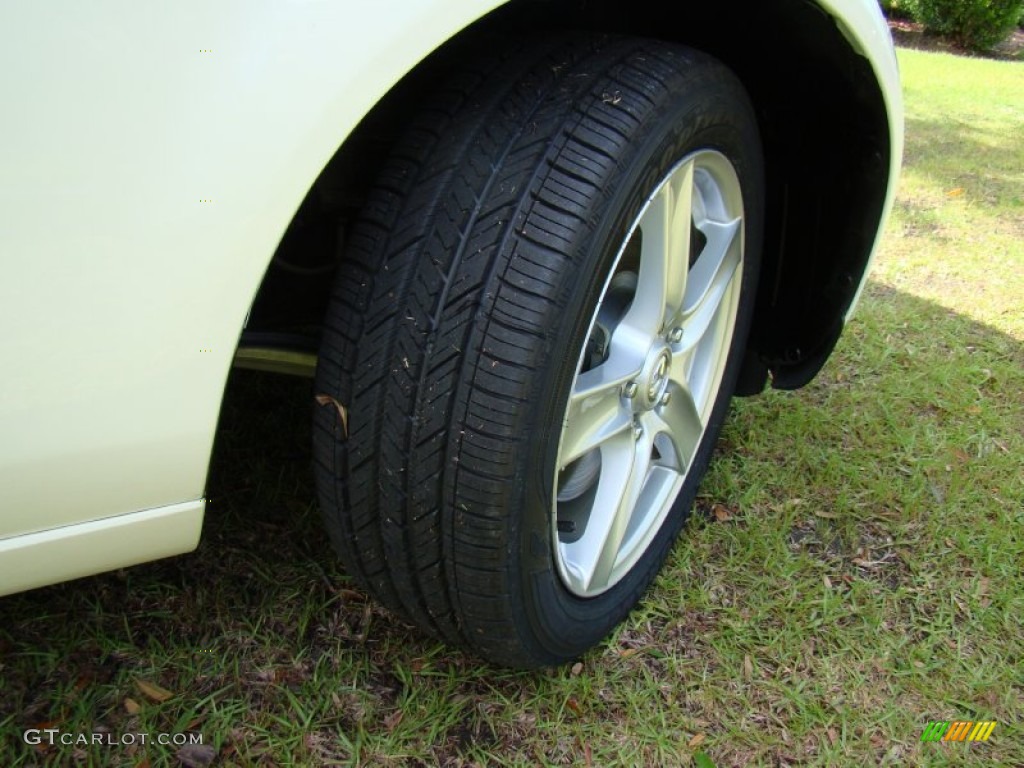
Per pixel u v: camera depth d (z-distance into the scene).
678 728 1.64
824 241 2.04
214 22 0.96
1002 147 5.68
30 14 0.89
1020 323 3.20
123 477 1.13
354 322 1.30
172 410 1.11
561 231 1.25
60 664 1.60
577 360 1.35
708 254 1.80
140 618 1.71
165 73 0.95
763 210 1.92
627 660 1.76
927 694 1.74
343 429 1.34
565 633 1.59
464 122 1.29
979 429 2.56
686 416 1.89
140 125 0.96
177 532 1.23
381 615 1.78
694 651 1.79
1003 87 7.89
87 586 1.75
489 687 1.67
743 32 1.69
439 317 1.25
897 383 2.74
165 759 1.48
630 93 1.33
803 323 2.15
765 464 2.33
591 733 1.61
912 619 1.91
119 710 1.55
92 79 0.93
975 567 2.05
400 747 1.54
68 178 0.95
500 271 1.24
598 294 1.35
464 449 1.28
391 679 1.66
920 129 6.05
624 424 1.66
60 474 1.08
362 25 1.03
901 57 9.26
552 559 1.49
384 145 1.61
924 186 4.71
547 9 1.56
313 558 1.87
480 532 1.32
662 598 1.90
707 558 2.02
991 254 3.83
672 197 1.52
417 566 1.40
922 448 2.45
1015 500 2.28
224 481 2.02
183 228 1.01
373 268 1.29
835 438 2.47
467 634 1.49
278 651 1.68
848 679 1.76
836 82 1.74
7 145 0.91
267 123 1.01
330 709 1.59
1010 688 1.77
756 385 2.31
